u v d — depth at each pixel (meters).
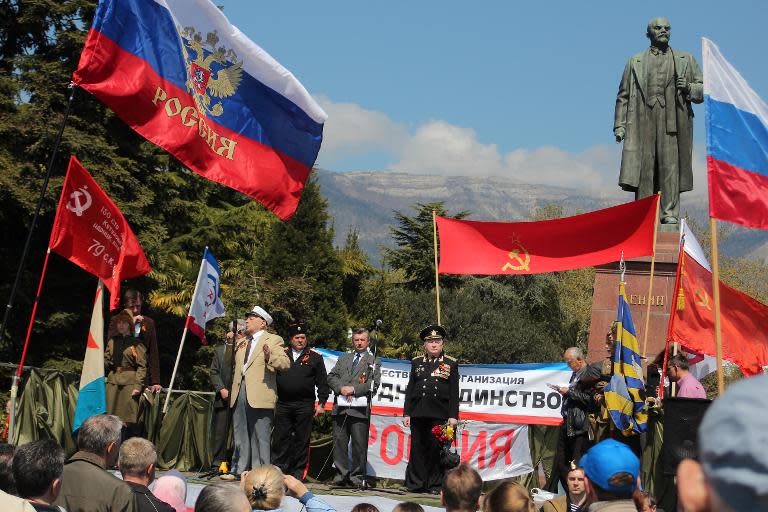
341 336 37.69
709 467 1.39
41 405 12.72
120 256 11.79
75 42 26.61
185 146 10.91
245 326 12.77
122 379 11.98
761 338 13.18
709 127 10.64
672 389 12.11
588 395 11.38
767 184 10.65
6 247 26.67
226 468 12.15
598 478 4.57
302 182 11.75
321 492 12.02
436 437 12.08
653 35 17.83
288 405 12.50
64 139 25.53
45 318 26.78
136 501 6.15
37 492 5.12
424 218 60.50
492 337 51.84
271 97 11.44
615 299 16.62
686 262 13.32
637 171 17.56
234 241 38.81
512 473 13.93
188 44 10.98
